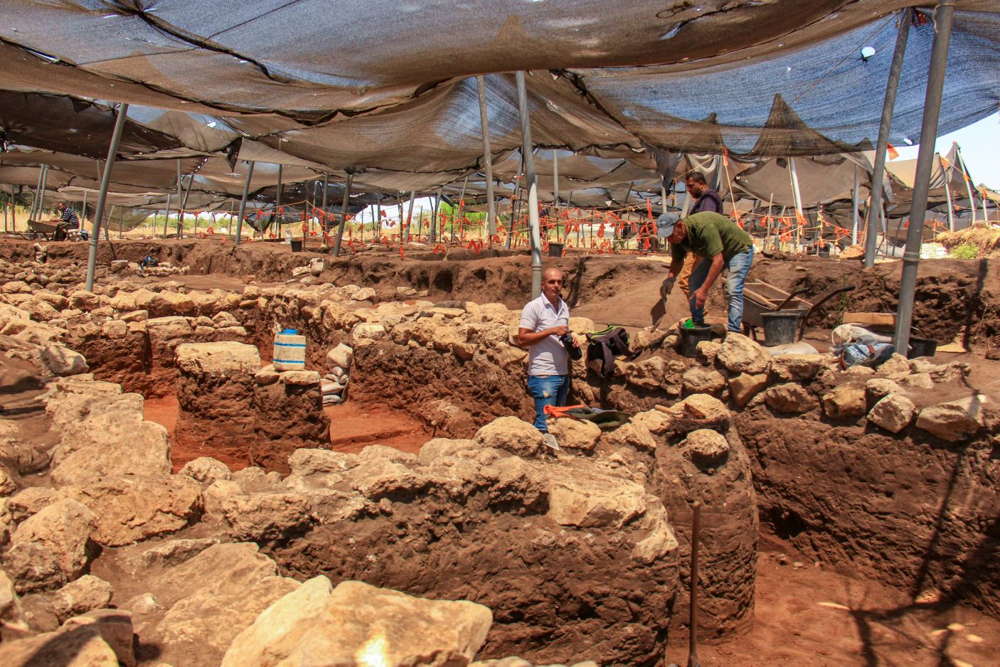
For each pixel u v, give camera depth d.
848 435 5.88
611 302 10.70
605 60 6.19
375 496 3.42
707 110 8.67
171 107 7.56
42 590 2.49
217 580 2.76
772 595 5.62
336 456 3.85
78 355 6.63
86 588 2.50
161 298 12.34
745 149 9.79
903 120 8.91
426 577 3.48
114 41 5.64
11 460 3.88
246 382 7.27
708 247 6.98
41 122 13.00
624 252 17.84
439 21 5.31
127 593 2.74
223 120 11.73
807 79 7.95
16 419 5.06
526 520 3.76
